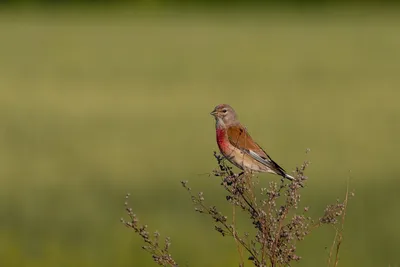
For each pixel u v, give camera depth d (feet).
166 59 163.53
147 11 249.55
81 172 65.62
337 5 249.14
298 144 78.13
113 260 39.42
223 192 55.36
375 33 199.21
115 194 56.70
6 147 78.54
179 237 42.47
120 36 203.62
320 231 44.04
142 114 99.60
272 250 22.89
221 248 40.34
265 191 23.75
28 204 54.08
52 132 87.20
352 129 86.94
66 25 222.69
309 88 122.93
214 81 132.05
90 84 128.57
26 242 43.47
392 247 41.93
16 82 131.23
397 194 54.60
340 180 60.34
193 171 65.16
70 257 40.55
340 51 170.81
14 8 249.96
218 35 203.72
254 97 114.01
